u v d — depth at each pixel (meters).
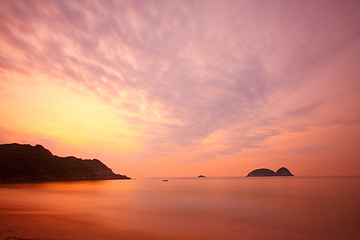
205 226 17.83
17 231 13.36
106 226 16.84
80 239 12.59
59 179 121.31
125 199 38.53
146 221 19.45
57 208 26.06
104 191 58.62
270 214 23.23
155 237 14.30
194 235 15.13
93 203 32.31
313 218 21.09
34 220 17.30
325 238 15.00
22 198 36.19
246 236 15.17
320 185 80.19
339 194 45.22
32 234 12.85
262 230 16.75
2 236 12.05
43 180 110.50
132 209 26.78
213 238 14.57
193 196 44.12
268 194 47.03
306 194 45.81
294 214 23.20
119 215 22.39
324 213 23.67
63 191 55.44
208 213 23.95
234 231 16.41
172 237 14.48
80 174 144.12
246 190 60.28
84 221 18.38
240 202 33.72
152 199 38.44
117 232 15.09
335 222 19.47
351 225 18.38
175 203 32.81
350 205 29.56
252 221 19.77
